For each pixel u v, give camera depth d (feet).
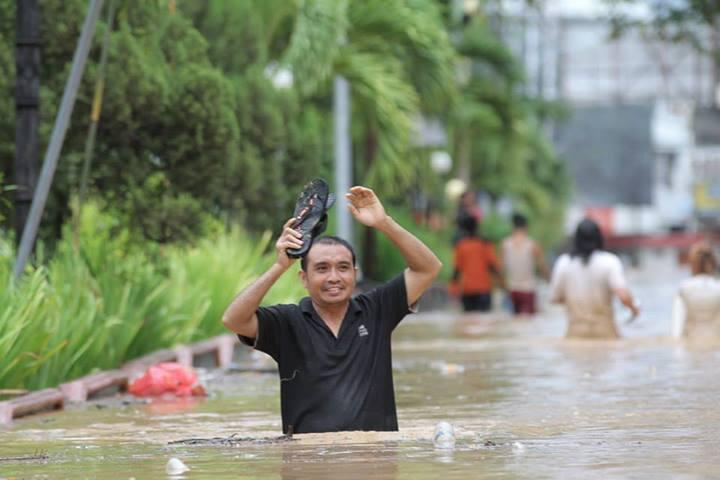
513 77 280.31
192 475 44.62
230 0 122.83
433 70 192.44
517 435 54.90
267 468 45.55
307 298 53.88
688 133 629.10
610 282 117.60
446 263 252.42
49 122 96.37
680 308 116.57
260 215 123.65
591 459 46.55
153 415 69.21
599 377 84.38
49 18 96.48
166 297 103.55
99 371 85.40
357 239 212.84
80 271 89.86
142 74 97.04
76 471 46.88
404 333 142.51
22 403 69.10
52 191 100.58
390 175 182.50
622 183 601.21
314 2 160.25
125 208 101.50
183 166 101.50
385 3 185.26
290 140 127.75
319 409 52.80
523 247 176.65
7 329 74.54
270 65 171.83
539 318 171.01
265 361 108.06
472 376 88.02
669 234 594.65
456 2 265.75
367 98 180.96
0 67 95.61
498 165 336.49
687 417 61.11
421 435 52.85
